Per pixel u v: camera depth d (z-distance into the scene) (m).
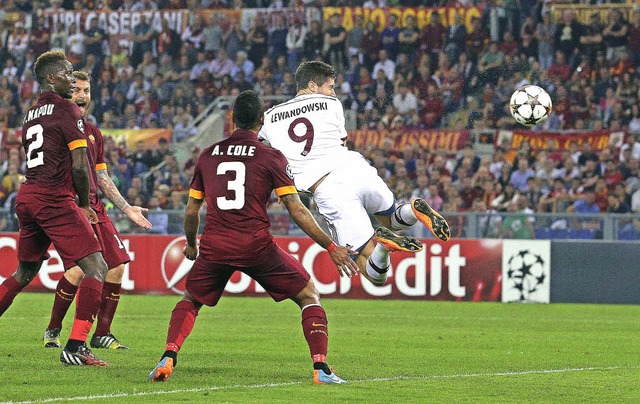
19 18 64.62
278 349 22.75
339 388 16.25
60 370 17.73
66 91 18.20
